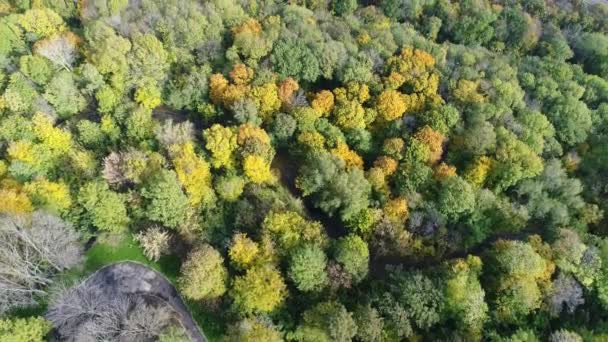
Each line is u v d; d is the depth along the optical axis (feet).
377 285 253.24
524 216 291.79
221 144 273.54
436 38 442.09
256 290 225.97
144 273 247.50
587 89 381.19
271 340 215.51
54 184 247.50
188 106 317.83
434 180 292.81
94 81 299.38
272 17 378.94
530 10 464.24
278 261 244.83
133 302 234.99
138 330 214.90
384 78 339.57
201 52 342.85
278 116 302.66
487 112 328.70
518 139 319.27
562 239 269.64
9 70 305.12
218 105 314.55
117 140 287.07
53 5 362.94
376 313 229.04
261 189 277.03
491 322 246.06
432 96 332.80
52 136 266.77
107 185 251.80
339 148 296.51
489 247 284.82
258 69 329.93
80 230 251.60
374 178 285.64
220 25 360.89
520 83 373.61
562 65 393.70
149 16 348.18
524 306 245.04
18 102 281.95
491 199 291.58
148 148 276.41
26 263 227.61
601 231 302.25
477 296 237.25
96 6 354.33
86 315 216.95
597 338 239.91
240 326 216.74
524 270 248.93
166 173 246.06
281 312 236.43
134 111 285.02
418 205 283.38
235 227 260.21
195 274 224.12
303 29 364.79
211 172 283.18
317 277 238.48
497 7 440.86
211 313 237.45
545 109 358.84
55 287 226.38
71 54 316.60
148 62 313.12
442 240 276.41
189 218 254.27
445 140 313.12
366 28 399.24
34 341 202.69
